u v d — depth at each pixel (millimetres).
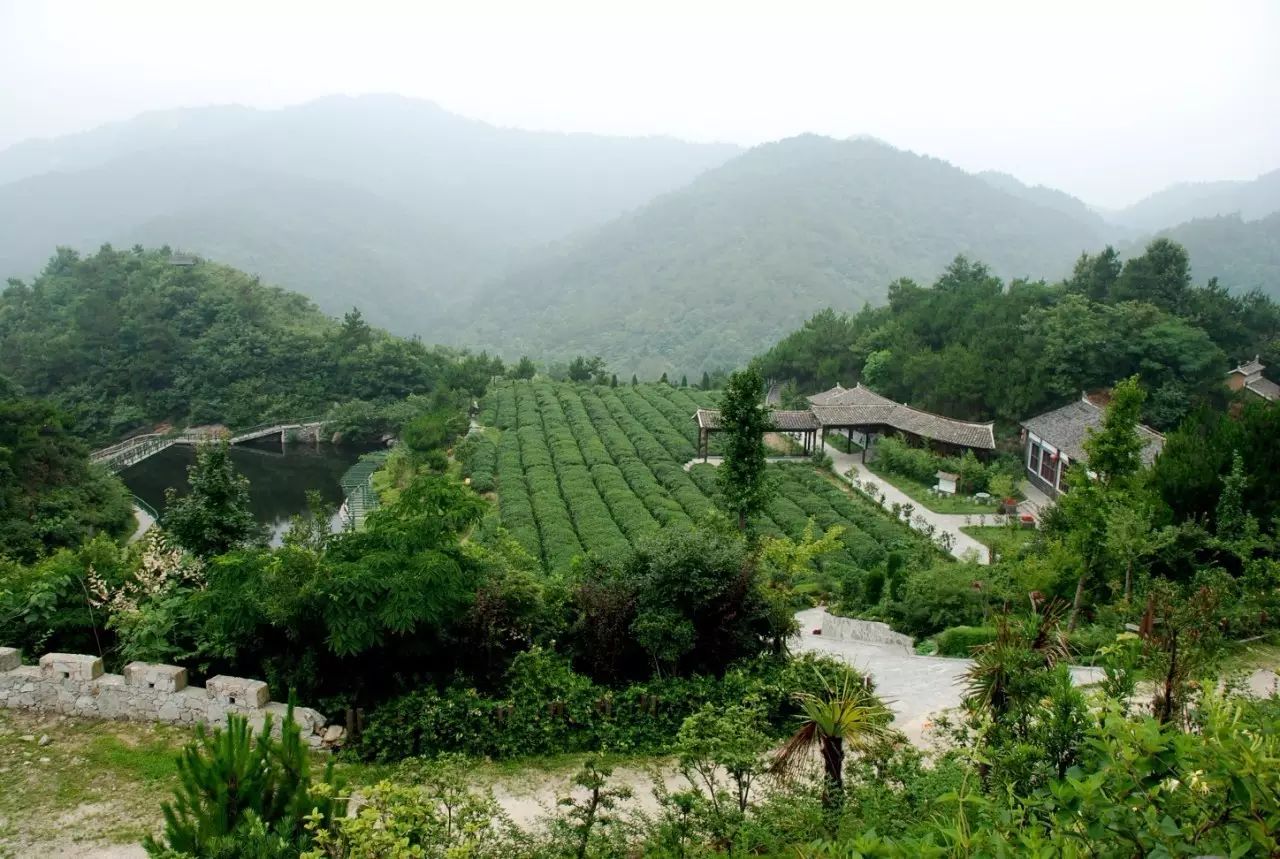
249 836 8625
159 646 16859
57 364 90688
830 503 49250
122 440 85188
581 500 49125
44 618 17703
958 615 26625
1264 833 5375
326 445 84500
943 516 48688
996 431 60281
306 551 17156
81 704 16188
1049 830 7000
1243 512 26969
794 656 18375
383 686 16750
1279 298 139125
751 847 10617
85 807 13406
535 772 15281
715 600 18219
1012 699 10656
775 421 59469
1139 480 26156
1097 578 26141
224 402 89938
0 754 14781
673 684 17125
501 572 18984
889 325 84500
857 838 6941
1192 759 6082
